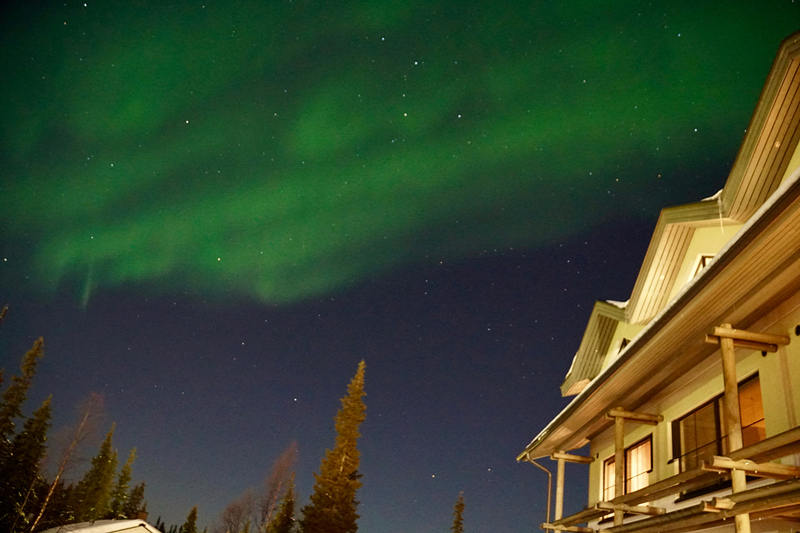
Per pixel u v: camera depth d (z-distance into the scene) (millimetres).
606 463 13406
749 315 7770
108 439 38938
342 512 29688
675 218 10836
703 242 10797
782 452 5719
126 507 44312
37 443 28219
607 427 13438
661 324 7691
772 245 5844
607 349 14172
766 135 9125
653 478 10836
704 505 6340
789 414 7051
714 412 9102
